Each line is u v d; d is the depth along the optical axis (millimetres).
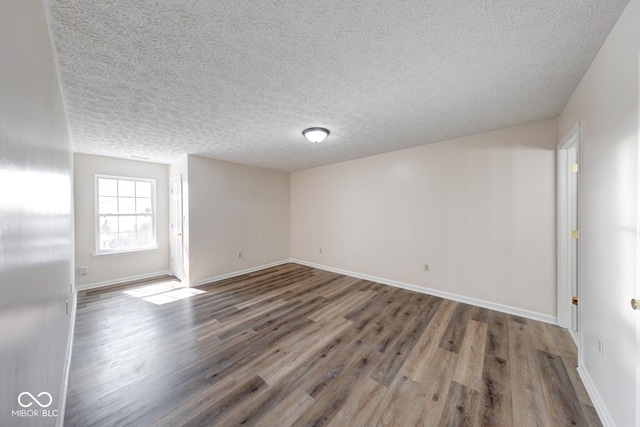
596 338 1582
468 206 3168
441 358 2049
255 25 1256
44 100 1110
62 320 1633
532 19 1235
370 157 4199
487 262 3035
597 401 1529
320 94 2004
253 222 4914
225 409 1550
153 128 2713
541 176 2670
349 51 1476
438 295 3461
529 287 2758
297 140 3238
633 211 1192
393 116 2473
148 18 1192
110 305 3172
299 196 5480
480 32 1325
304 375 1857
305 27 1276
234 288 3850
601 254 1519
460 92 1995
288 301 3307
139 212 4418
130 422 1454
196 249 4016
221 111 2301
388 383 1771
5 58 622
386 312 2943
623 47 1226
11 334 631
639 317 1144
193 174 3996
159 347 2227
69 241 2348
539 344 2234
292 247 5680
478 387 1726
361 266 4383
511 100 2154
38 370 912
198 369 1927
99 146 3373
